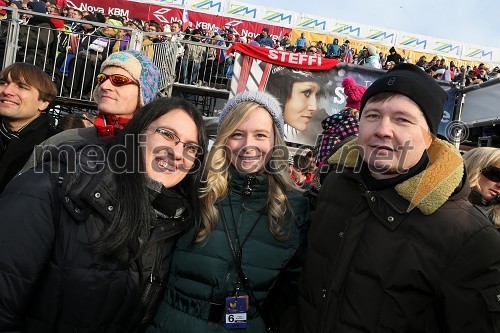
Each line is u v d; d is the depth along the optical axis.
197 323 1.62
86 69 6.16
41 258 1.33
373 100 1.48
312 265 1.62
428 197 1.37
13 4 10.49
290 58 6.12
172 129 1.54
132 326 1.57
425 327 1.41
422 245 1.38
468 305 1.31
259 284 1.71
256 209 1.76
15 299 1.30
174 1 16.94
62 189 1.37
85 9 16.47
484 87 5.59
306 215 1.89
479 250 1.33
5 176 2.74
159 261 1.63
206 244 1.68
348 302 1.43
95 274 1.38
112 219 1.40
